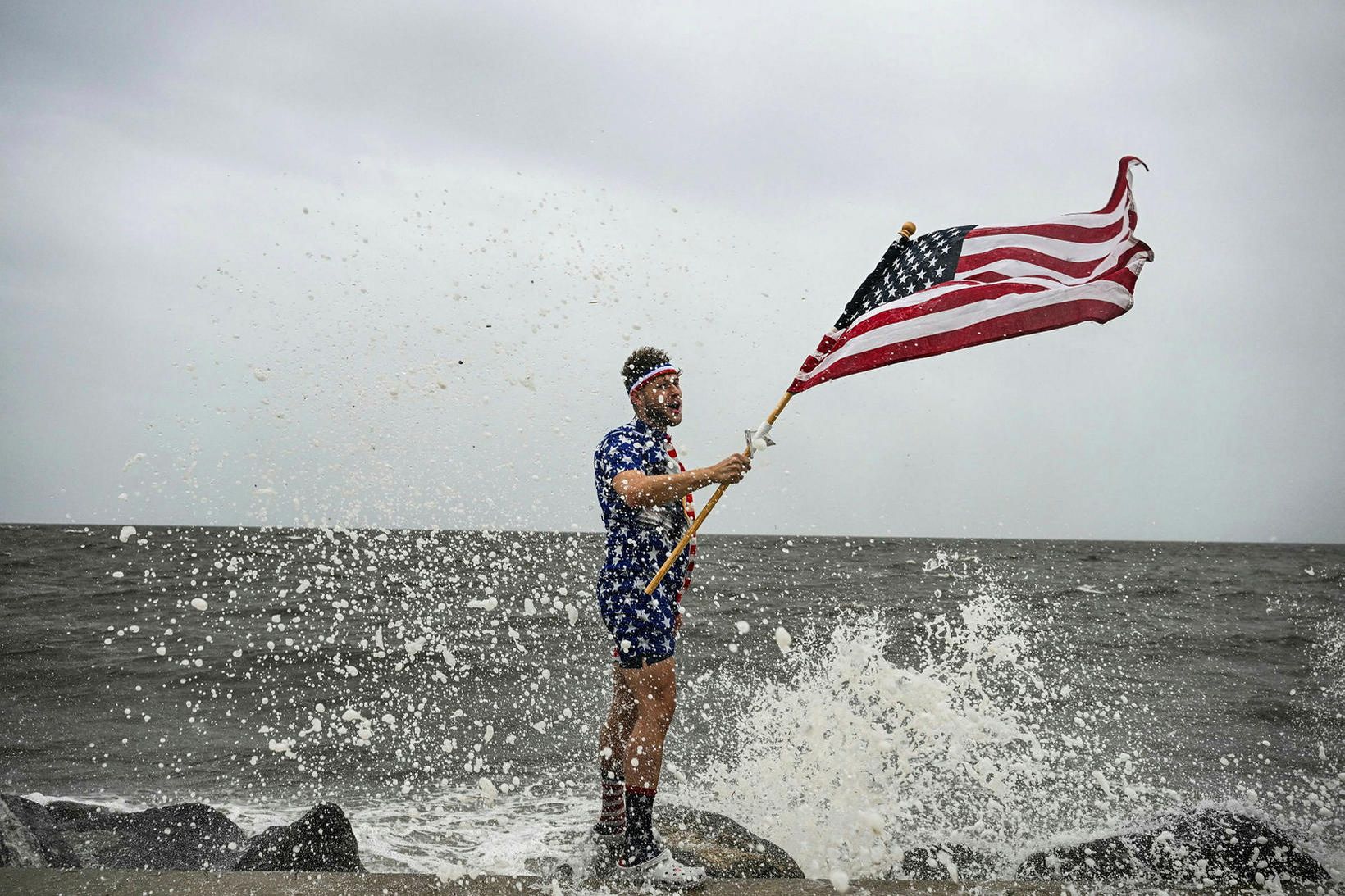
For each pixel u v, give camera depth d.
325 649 11.92
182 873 2.88
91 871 2.86
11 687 9.82
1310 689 10.25
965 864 4.26
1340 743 7.61
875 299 3.42
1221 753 7.22
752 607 18.55
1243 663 12.38
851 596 21.72
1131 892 2.97
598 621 14.31
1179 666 12.08
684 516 3.31
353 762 6.92
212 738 7.68
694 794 5.27
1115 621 18.14
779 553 52.59
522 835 5.16
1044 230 3.40
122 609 16.62
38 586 21.55
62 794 6.11
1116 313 3.20
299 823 4.21
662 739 3.08
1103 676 11.02
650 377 3.30
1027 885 2.94
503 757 7.07
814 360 3.36
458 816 5.55
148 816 4.96
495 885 2.84
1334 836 4.95
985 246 3.42
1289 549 109.06
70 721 8.27
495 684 9.94
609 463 3.21
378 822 5.42
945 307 3.33
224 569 26.41
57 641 12.88
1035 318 3.26
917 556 51.88
